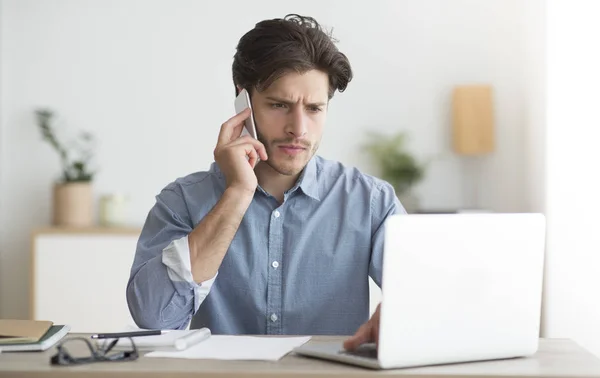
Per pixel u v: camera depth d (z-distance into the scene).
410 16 5.25
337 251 2.14
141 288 1.89
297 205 2.15
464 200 5.26
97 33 5.32
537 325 1.64
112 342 1.59
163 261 1.88
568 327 4.47
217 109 5.32
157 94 5.33
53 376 1.45
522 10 5.18
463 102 5.11
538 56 4.80
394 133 5.27
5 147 5.35
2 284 5.38
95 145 5.34
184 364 1.50
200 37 5.31
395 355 1.47
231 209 1.89
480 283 1.57
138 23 5.32
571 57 4.48
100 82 5.34
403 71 5.27
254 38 1.97
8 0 5.32
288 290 2.12
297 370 1.44
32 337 1.66
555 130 4.54
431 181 5.27
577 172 4.48
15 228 5.37
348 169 2.22
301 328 2.12
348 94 5.27
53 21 5.33
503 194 5.25
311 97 1.95
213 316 2.12
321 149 5.28
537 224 1.62
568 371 1.47
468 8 5.25
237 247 2.12
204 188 2.18
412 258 1.49
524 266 1.62
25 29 5.34
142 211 5.34
